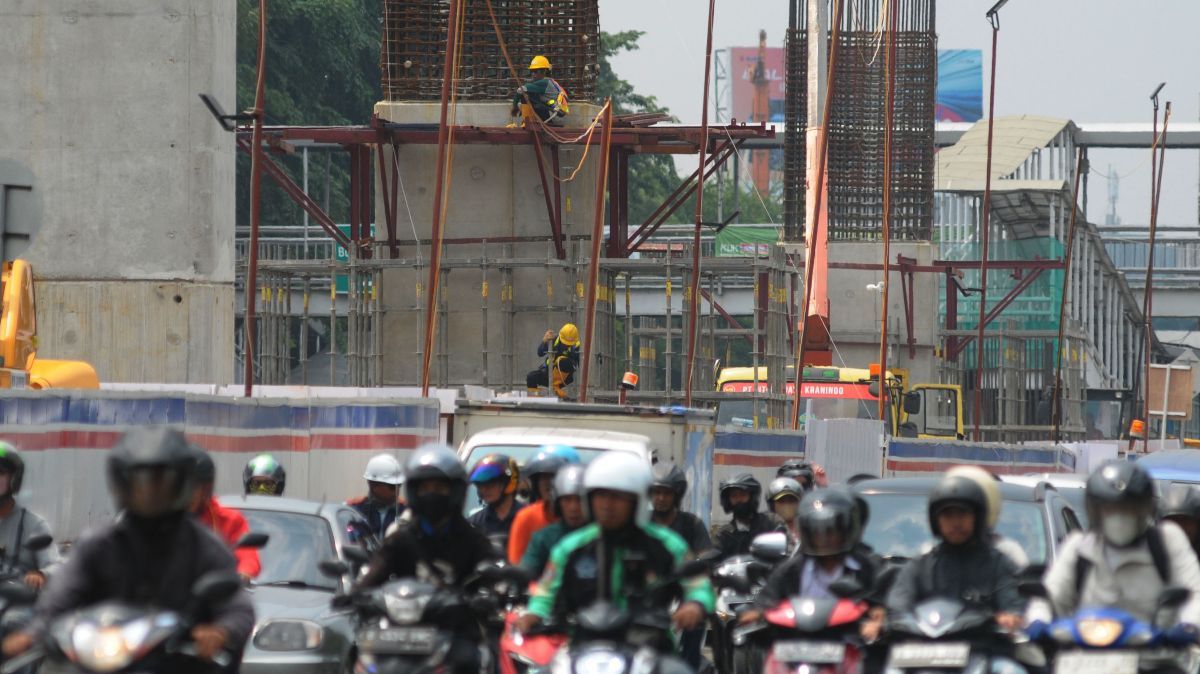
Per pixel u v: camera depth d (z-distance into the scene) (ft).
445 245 423.23
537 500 135.74
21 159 294.25
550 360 348.59
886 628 105.50
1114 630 98.32
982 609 103.24
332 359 422.00
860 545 124.88
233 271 306.96
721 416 404.57
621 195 438.40
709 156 427.33
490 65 422.41
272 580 142.41
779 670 107.04
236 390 273.75
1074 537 104.73
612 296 423.64
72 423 173.88
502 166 424.05
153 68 293.43
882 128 654.94
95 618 78.59
